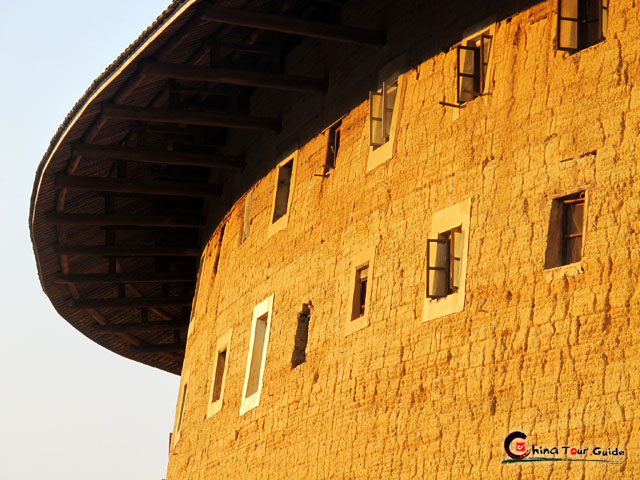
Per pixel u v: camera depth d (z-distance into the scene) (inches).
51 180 1091.3
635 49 602.2
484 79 716.0
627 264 576.7
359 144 864.9
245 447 974.4
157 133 1151.6
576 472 573.6
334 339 837.8
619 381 565.0
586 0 646.5
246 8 886.4
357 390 781.3
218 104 1121.4
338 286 851.4
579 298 597.9
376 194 815.7
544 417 601.0
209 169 1256.8
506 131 681.0
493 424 634.8
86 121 987.9
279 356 937.5
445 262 717.9
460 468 652.7
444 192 730.2
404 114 799.1
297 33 848.3
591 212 603.2
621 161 594.2
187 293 1444.4
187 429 1185.4
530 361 619.2
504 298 649.0
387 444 729.6
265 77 927.0
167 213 1296.8
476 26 732.7
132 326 1454.2
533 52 674.2
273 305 974.4
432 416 689.0
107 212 1189.1
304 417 860.6
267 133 1063.6
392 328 754.2
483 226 681.0
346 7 922.1
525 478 602.9
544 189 639.8
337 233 871.7
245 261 1073.5
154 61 900.0
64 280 1309.1
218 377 1112.2
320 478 810.8
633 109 595.2
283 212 1008.9
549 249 627.5
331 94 930.7
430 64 780.0
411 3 820.6
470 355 665.6
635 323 565.0
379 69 851.4
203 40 940.0
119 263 1359.5
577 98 631.8
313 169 944.3
